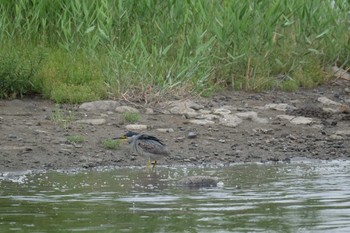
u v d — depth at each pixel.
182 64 59.94
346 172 44.31
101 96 58.00
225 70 64.19
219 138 51.53
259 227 31.34
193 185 40.16
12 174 42.44
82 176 42.22
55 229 30.66
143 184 40.28
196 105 57.53
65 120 51.78
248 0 65.12
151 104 57.12
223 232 30.53
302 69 68.44
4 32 62.84
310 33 68.31
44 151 46.59
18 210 33.88
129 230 30.66
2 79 56.94
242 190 38.94
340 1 71.19
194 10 65.25
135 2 65.06
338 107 60.84
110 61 59.91
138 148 44.62
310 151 50.25
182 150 48.91
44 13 64.44
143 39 64.56
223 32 62.91
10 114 53.22
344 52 70.88
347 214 33.62
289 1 67.12
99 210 34.09
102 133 50.44
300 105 60.91
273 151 49.88
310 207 35.00
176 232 30.48
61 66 60.00
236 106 59.09
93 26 60.12
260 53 65.69
